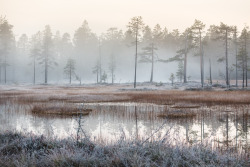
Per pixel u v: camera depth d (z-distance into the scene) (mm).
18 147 5551
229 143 7723
